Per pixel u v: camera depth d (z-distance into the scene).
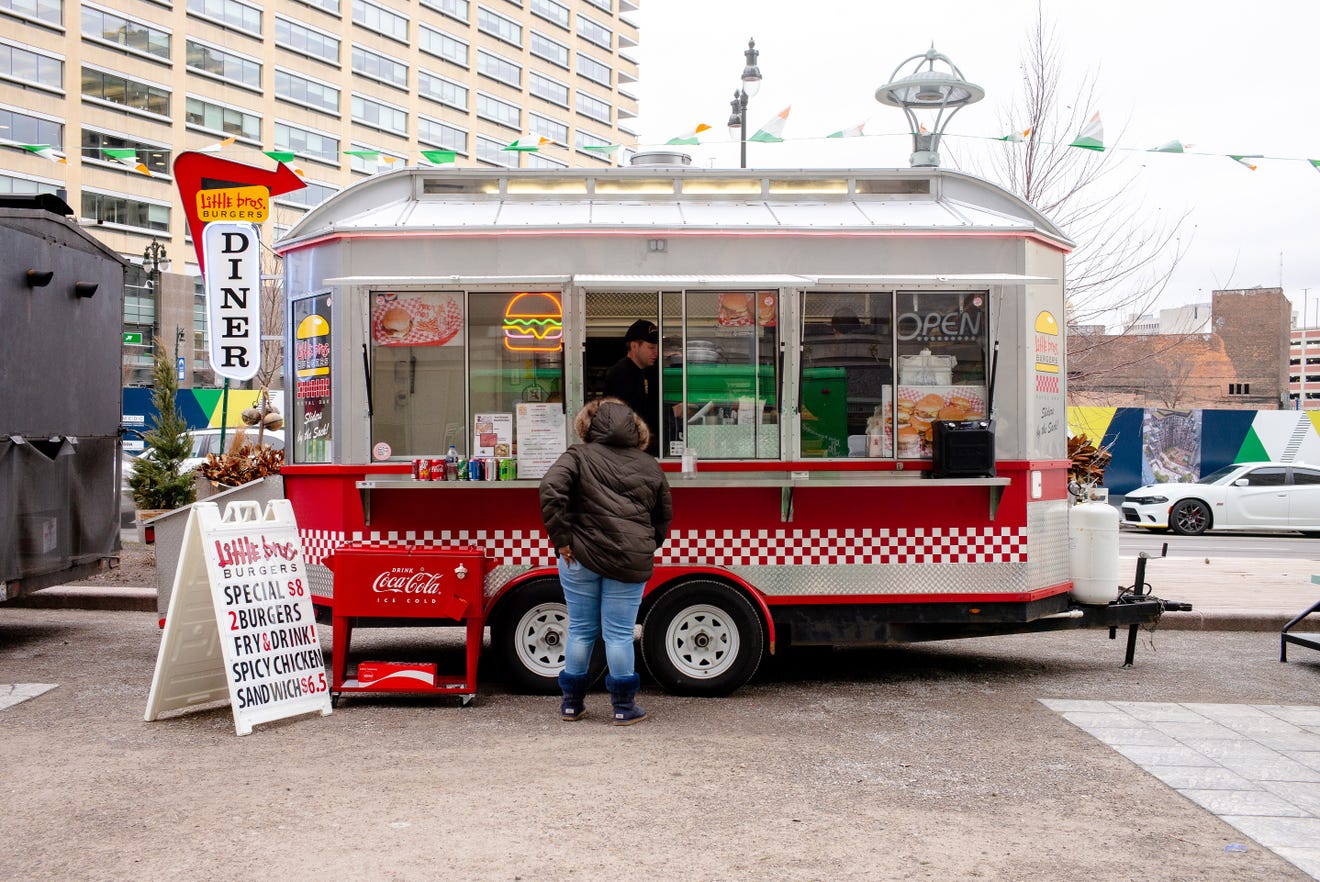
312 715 6.41
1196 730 6.12
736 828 4.48
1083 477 11.61
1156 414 24.34
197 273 59.84
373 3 68.56
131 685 7.21
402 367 7.07
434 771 5.26
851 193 7.71
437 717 6.40
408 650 8.58
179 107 58.56
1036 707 6.71
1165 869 4.09
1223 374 57.44
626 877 3.96
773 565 7.10
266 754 5.57
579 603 6.23
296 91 64.25
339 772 5.24
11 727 6.12
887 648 8.90
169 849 4.21
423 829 4.43
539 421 7.07
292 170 10.52
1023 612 7.23
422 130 72.44
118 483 10.14
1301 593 11.18
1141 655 8.62
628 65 91.88
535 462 7.06
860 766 5.39
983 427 7.03
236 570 6.22
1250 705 6.76
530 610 6.96
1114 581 7.70
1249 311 59.75
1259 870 4.09
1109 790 5.03
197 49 59.22
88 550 9.53
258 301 10.58
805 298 7.13
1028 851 4.26
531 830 4.43
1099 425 24.45
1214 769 5.36
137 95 56.78
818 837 4.38
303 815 4.61
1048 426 7.55
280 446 18.67
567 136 85.12
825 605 7.14
